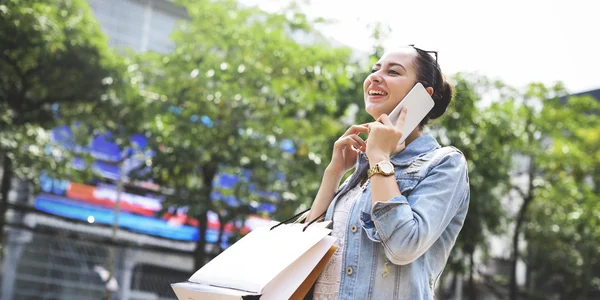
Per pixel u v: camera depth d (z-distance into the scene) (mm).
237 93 11906
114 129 12141
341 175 2471
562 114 15578
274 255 2041
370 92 2352
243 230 11812
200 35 12531
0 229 12117
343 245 2137
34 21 10602
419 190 2094
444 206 2068
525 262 16672
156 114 11859
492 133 13656
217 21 12734
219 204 11758
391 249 1970
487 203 13320
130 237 15797
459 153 2186
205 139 11672
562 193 15719
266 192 11945
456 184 2119
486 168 13375
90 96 11641
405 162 2195
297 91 12398
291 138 12344
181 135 11688
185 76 12062
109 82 11586
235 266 2055
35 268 14906
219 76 12023
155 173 11695
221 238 11914
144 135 12070
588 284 16281
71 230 15125
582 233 16109
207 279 2059
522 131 14922
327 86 12570
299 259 2057
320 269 2070
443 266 2229
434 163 2146
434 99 2359
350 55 12875
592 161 16062
